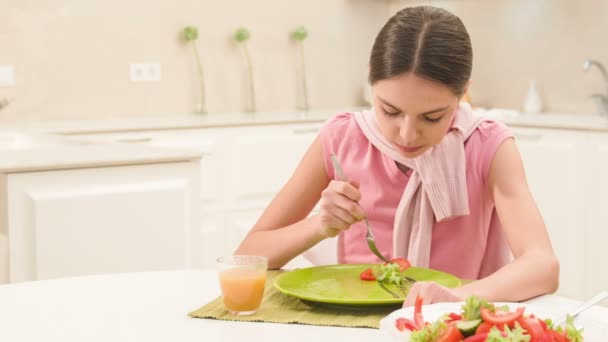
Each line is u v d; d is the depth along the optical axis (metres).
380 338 1.06
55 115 4.02
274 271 1.46
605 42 3.95
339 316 1.15
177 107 4.33
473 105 4.48
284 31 4.62
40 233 2.18
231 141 3.90
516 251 1.43
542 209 3.64
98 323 1.13
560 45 4.16
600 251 3.41
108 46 4.12
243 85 4.52
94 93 4.10
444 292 1.14
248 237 1.56
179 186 2.37
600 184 3.38
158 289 1.30
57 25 3.99
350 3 4.84
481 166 1.55
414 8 1.35
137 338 1.06
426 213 1.56
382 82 1.31
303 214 1.66
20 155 2.29
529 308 1.09
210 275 1.39
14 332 1.10
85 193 2.23
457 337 0.85
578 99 4.10
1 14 3.86
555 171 3.56
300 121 4.07
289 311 1.18
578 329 0.97
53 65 3.99
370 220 1.64
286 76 4.66
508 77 4.45
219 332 1.08
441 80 1.27
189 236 2.41
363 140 1.64
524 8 4.33
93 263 2.26
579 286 3.52
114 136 3.63
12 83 3.90
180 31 4.30
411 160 1.56
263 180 4.00
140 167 2.31
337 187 1.36
